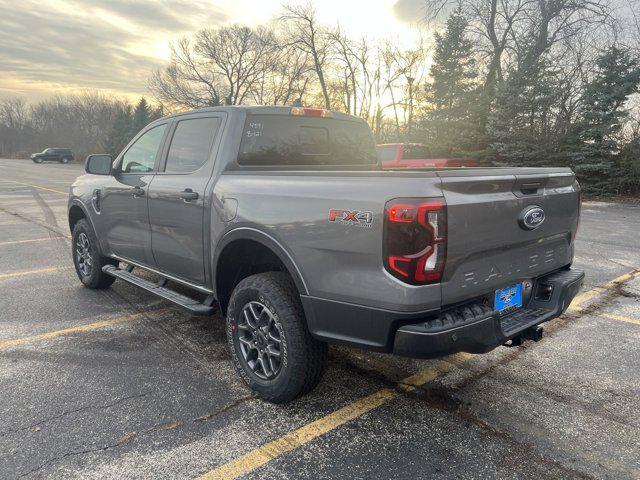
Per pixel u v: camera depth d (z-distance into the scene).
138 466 2.40
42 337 4.08
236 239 3.11
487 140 20.19
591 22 18.55
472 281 2.49
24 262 6.85
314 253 2.63
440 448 2.57
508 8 21.41
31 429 2.71
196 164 3.67
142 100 53.78
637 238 8.83
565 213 3.15
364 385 3.27
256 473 2.36
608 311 4.78
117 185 4.54
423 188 2.26
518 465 2.43
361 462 2.45
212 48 47.97
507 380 3.34
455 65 22.28
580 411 2.95
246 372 3.13
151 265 4.25
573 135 17.02
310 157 3.88
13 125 92.56
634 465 2.43
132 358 3.68
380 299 2.38
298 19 37.50
